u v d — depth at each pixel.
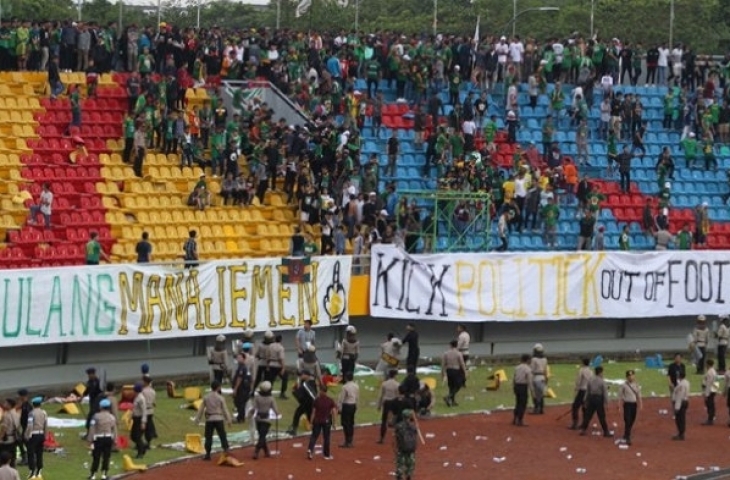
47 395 61.12
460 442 56.94
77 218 69.75
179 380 65.06
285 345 68.75
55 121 74.19
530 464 53.97
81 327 61.81
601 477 52.50
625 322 78.56
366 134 81.81
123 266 63.09
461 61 87.50
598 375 58.88
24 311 59.94
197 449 53.09
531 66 90.06
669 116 89.94
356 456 53.72
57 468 49.50
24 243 66.69
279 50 83.62
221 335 62.66
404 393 55.28
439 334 73.75
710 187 87.94
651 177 87.19
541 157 84.75
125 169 73.44
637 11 134.62
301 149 76.31
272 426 57.66
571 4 142.88
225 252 71.75
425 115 82.88
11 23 77.94
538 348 62.84
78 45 77.75
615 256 77.25
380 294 71.25
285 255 73.19
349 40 85.75
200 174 75.12
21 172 70.69
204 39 81.94
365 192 76.19
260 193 75.31
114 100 76.62
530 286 75.19
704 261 79.44
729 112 90.50
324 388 54.78
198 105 79.44
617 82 93.31
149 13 133.38
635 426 61.62
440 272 72.81
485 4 138.38
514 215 78.81
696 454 56.78
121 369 64.06
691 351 73.38
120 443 52.62
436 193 76.12
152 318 63.94
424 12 142.38
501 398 65.62
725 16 136.88
